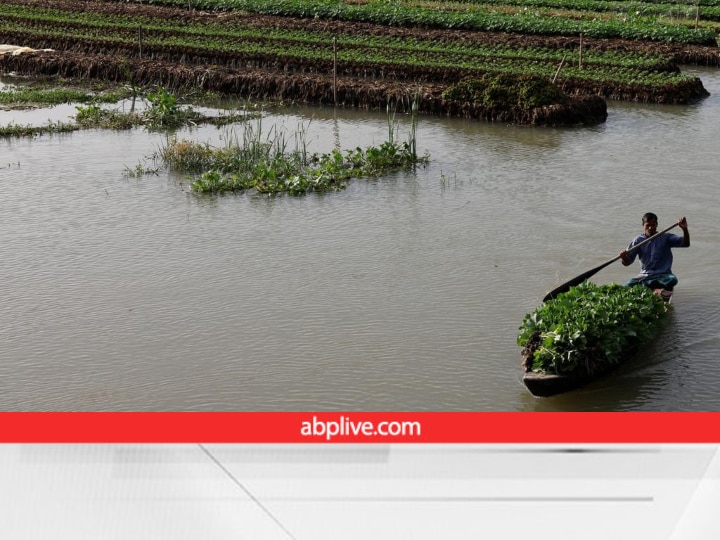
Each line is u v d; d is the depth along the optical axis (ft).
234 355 34.50
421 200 54.39
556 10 132.57
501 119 75.36
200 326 37.01
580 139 69.26
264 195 55.93
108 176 60.23
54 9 129.59
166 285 41.34
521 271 42.55
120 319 37.83
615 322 33.22
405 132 72.23
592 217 50.42
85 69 94.63
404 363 33.60
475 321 37.04
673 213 50.88
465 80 78.54
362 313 37.96
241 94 86.74
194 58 99.86
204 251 45.78
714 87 90.17
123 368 33.71
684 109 79.92
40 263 44.34
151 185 58.13
